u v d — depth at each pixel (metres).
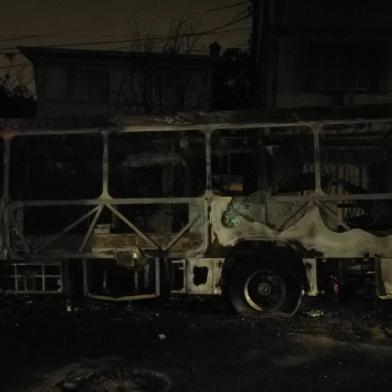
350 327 7.07
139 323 7.28
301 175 8.55
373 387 5.08
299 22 14.34
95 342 6.49
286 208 7.58
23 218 8.03
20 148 8.70
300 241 7.52
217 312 7.96
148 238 7.74
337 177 8.77
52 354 6.09
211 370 5.56
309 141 8.49
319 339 6.53
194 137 8.29
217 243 7.62
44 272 7.98
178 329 6.99
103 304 8.38
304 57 14.23
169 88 19.45
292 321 7.36
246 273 7.55
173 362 5.80
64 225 8.62
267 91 14.41
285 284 7.50
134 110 19.53
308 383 5.20
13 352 6.18
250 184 8.93
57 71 19.62
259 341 6.47
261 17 16.59
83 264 7.90
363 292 8.70
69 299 8.05
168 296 8.70
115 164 8.89
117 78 19.62
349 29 14.06
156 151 8.58
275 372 5.48
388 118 7.42
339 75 14.30
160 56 19.30
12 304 8.43
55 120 7.85
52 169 8.98
